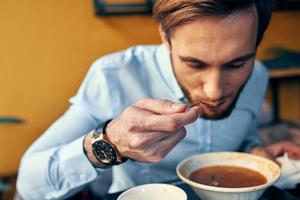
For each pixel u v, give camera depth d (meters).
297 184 0.52
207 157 0.51
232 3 0.38
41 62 1.26
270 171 0.46
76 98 0.67
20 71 1.25
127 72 0.68
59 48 1.26
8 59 1.22
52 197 0.56
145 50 0.71
